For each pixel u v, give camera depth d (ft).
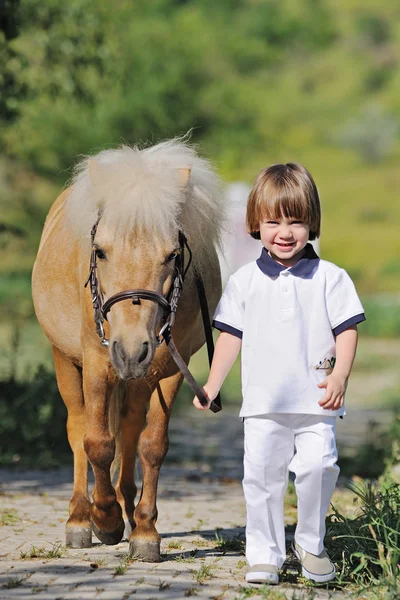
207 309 29.27
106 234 26.16
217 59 217.77
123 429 34.24
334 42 538.88
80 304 30.07
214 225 29.76
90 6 84.43
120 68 88.02
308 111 482.28
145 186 26.32
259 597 24.43
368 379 116.98
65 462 56.75
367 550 29.04
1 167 120.57
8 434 58.59
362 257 323.16
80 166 30.27
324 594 25.58
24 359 84.12
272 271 26.43
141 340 25.02
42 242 35.27
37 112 124.26
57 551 29.76
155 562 28.78
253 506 26.03
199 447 68.03
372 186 416.05
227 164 217.56
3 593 24.27
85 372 29.19
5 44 70.59
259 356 26.16
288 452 26.18
